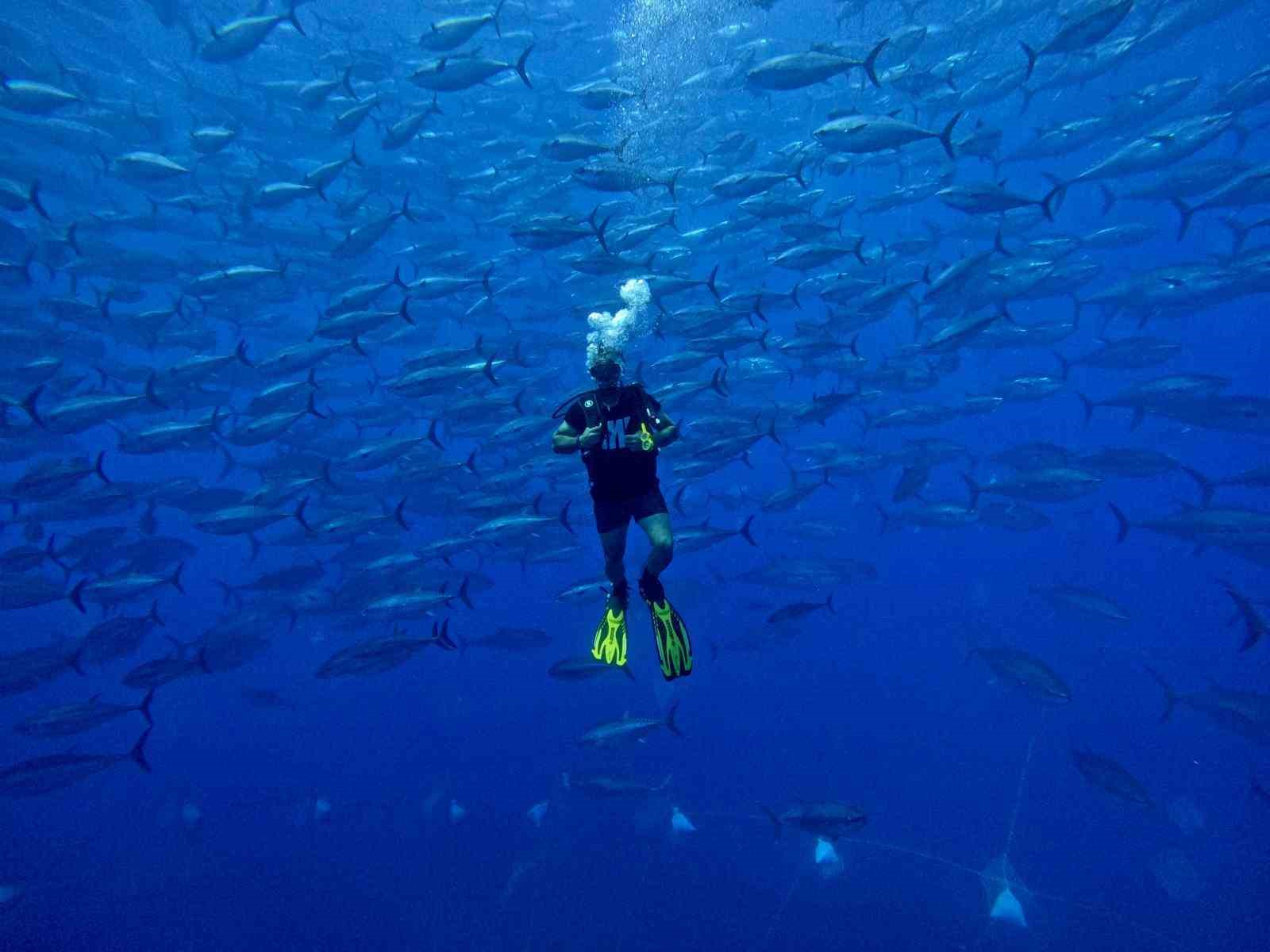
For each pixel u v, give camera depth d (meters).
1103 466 12.18
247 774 13.58
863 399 13.12
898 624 16.89
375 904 10.28
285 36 21.02
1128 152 13.20
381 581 12.50
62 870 11.45
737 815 11.09
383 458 12.16
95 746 14.87
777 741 13.03
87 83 17.39
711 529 10.45
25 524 13.20
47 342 15.17
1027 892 9.00
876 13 16.66
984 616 16.66
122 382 17.48
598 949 9.06
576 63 23.58
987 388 15.47
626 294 5.11
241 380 18.42
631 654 13.83
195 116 19.12
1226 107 14.42
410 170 21.05
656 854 10.41
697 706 14.26
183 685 16.89
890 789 11.55
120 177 13.26
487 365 11.69
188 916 10.38
